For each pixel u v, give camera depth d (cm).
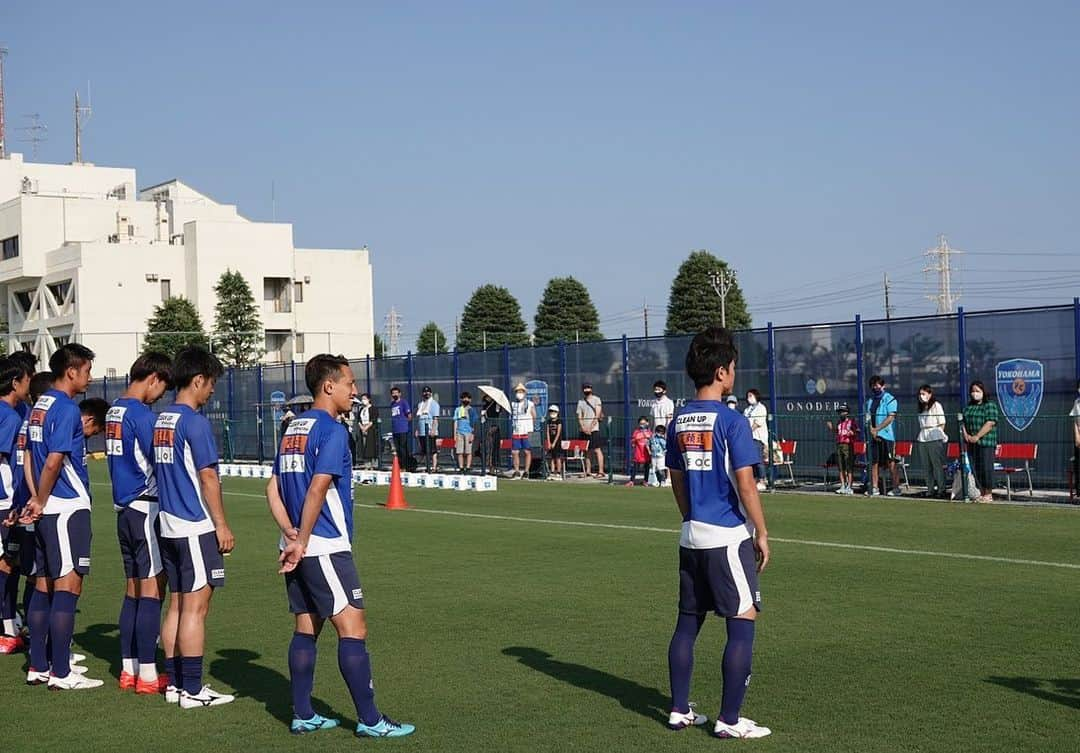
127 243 7131
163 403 3525
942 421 1972
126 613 807
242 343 6775
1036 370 1952
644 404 2627
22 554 873
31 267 7206
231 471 3234
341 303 7769
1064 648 838
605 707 716
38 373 961
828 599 1043
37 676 825
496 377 2998
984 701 703
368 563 1341
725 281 8938
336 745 652
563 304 10150
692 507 648
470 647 891
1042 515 1698
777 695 729
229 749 652
